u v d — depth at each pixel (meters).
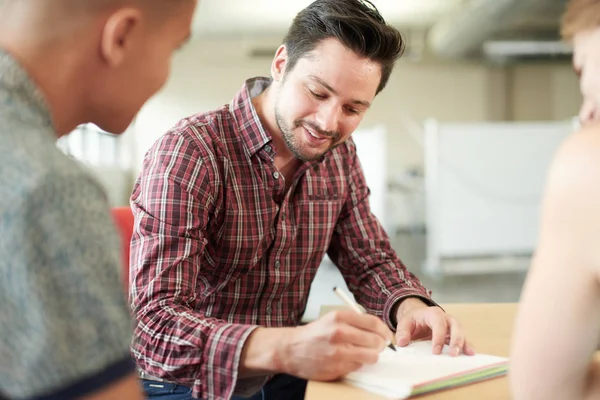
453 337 0.91
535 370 0.54
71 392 0.41
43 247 0.41
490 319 1.13
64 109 0.51
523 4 5.54
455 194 5.59
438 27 7.12
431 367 0.80
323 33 1.03
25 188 0.41
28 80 0.47
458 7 6.40
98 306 0.43
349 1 1.08
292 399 1.18
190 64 8.15
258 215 1.14
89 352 0.42
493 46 7.27
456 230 5.61
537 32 7.50
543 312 0.53
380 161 6.15
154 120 8.20
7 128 0.44
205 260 1.12
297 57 1.07
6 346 0.41
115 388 0.43
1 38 0.48
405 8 6.99
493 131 5.53
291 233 1.18
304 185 1.21
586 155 0.52
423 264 7.11
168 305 0.88
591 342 0.53
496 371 0.80
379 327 0.79
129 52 0.51
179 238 0.97
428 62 8.23
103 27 0.49
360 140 6.25
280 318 1.22
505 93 8.30
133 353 0.87
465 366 0.81
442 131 5.55
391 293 1.18
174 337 0.81
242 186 1.12
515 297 5.20
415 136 8.27
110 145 7.84
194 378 0.79
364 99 1.07
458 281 6.03
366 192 1.38
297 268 1.22
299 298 1.25
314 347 0.75
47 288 0.41
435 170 5.59
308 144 1.09
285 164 1.19
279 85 1.12
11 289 0.40
